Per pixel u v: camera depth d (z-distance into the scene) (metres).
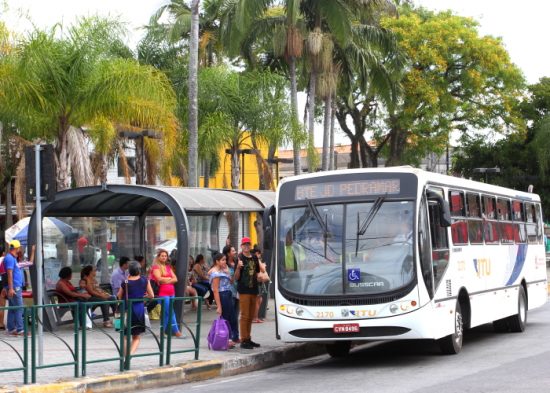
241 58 46.94
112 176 51.81
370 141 68.88
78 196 23.80
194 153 34.34
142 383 16.39
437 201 19.08
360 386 15.46
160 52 44.94
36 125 29.66
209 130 40.34
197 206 23.92
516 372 16.52
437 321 18.83
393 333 18.16
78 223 32.38
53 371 16.56
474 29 63.41
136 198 26.00
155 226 30.66
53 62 28.08
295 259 18.89
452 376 16.28
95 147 34.91
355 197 18.86
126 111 29.61
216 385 16.64
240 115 41.88
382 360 19.73
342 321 18.31
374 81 46.72
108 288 27.61
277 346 20.89
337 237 18.70
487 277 22.88
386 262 18.34
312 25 42.50
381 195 18.73
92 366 17.28
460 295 21.00
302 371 18.53
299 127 42.06
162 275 21.77
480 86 62.88
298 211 19.17
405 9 64.12
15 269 22.20
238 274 20.41
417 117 62.62
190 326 24.98
